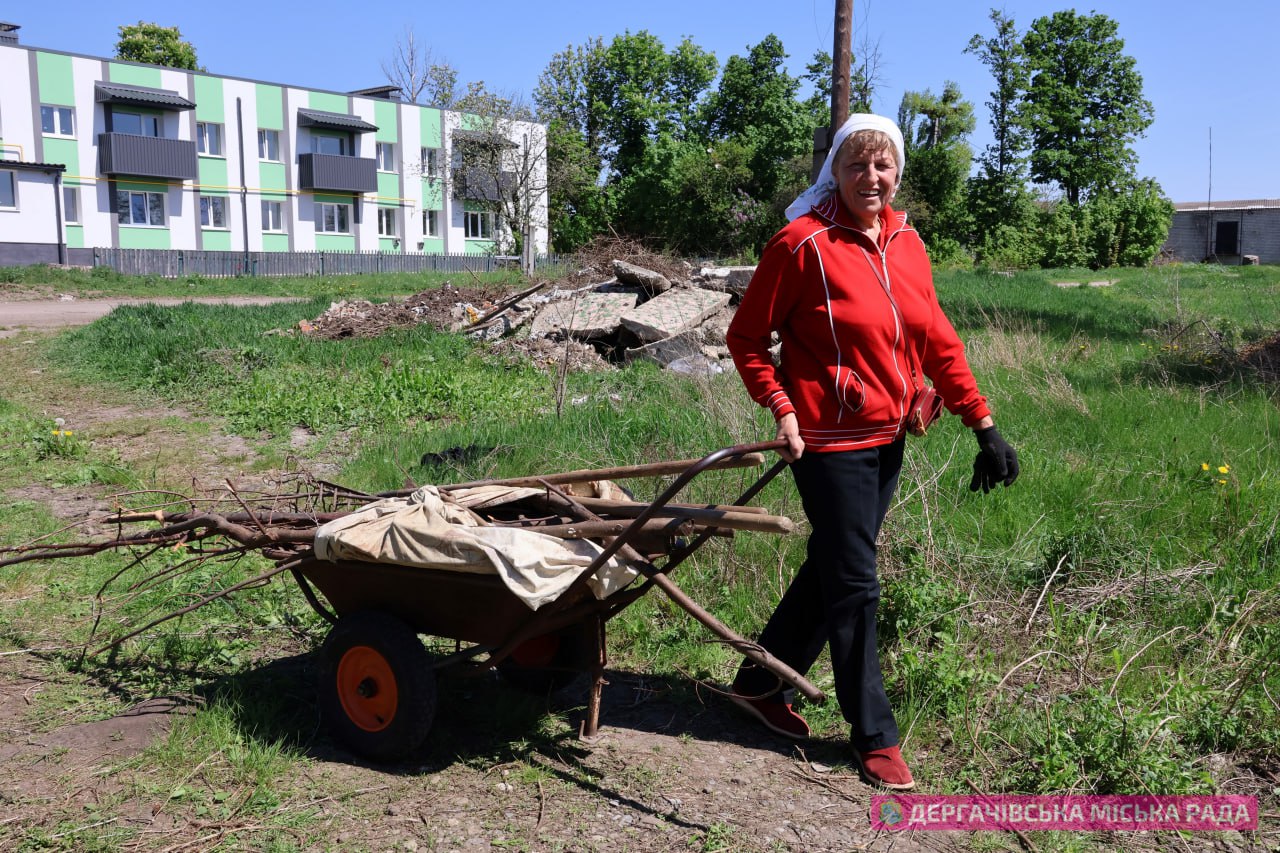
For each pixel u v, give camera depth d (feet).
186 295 96.43
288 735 11.95
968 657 13.55
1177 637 14.15
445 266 157.58
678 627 15.08
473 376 36.35
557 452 22.67
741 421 21.89
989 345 37.73
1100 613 14.83
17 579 16.99
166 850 9.57
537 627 10.87
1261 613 14.51
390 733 11.07
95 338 46.50
